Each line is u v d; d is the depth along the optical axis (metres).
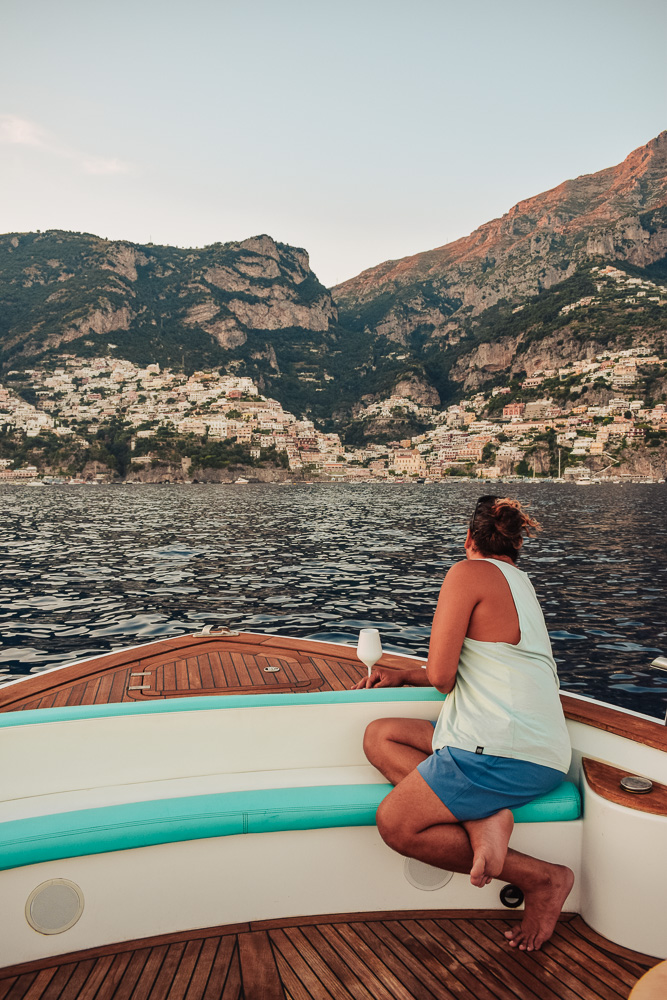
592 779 2.02
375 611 13.20
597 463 171.25
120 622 12.19
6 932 1.78
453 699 2.01
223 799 2.00
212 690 3.76
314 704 2.31
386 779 2.19
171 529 37.59
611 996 1.69
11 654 9.87
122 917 1.87
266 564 21.38
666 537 32.06
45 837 1.78
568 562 22.28
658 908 1.84
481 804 1.85
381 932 1.94
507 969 1.79
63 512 55.72
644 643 11.07
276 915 1.99
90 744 2.16
